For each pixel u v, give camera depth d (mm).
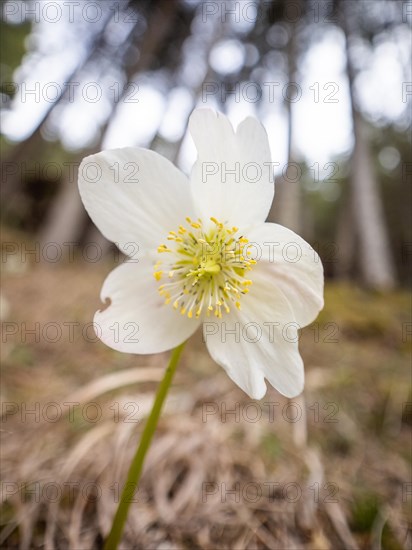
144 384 201
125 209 90
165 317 93
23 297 373
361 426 181
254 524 114
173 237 92
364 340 319
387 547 110
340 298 457
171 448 136
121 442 129
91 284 464
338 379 219
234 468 139
